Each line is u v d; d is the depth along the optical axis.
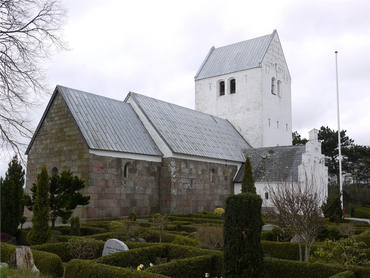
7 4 16.00
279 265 8.60
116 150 21.42
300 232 10.87
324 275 8.06
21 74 16.81
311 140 29.30
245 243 7.47
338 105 31.34
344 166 55.06
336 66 32.03
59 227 16.69
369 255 10.32
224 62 42.62
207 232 12.86
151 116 26.98
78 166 20.50
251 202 7.63
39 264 9.38
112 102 25.92
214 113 41.75
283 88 42.81
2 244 10.89
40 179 13.06
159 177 24.56
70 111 21.38
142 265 8.95
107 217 20.64
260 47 40.78
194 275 8.87
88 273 7.89
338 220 20.83
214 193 28.27
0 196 16.36
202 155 27.08
